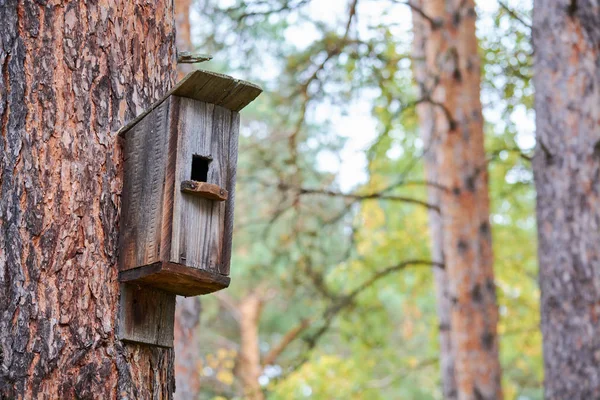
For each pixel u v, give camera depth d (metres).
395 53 13.02
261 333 20.69
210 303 19.19
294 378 14.61
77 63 4.67
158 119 4.57
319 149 14.11
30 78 4.57
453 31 11.31
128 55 4.84
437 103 10.75
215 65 16.03
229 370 19.09
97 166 4.61
